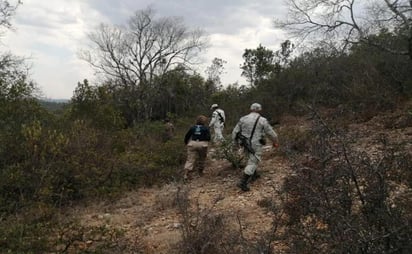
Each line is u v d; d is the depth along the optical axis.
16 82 10.74
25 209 6.31
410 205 3.13
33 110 9.94
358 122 11.66
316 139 3.50
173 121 19.89
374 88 13.86
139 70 36.75
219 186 7.84
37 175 7.04
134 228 5.91
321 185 3.21
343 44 17.70
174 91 34.09
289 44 31.86
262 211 5.98
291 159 3.68
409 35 14.59
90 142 9.09
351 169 3.16
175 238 5.27
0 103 9.57
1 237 4.83
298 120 14.36
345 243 2.88
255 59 34.38
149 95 33.56
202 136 8.75
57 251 4.71
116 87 33.56
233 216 5.83
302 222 3.54
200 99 34.19
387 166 3.31
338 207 3.13
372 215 3.02
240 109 19.02
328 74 16.61
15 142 7.73
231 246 4.22
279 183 7.23
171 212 6.47
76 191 7.47
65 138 8.15
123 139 10.91
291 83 17.56
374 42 15.84
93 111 12.25
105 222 6.09
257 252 3.70
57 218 6.20
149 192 7.83
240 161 9.00
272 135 7.56
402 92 13.50
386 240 2.88
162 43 37.41
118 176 8.23
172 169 9.06
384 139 4.43
